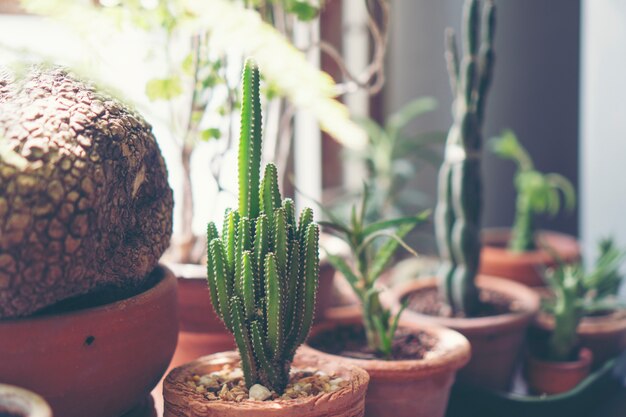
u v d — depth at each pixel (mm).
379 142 1083
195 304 724
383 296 888
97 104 580
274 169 587
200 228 956
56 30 806
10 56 650
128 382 583
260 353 578
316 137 1085
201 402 562
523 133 1203
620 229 1029
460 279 841
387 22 806
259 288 580
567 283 847
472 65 823
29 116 548
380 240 1034
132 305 575
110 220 569
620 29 1003
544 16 1177
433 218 1218
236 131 883
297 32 995
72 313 554
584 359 856
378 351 714
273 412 551
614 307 856
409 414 670
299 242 587
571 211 1207
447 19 1183
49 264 534
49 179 534
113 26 675
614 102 1021
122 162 577
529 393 873
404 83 1201
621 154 1021
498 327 791
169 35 722
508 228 1226
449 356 673
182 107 809
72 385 558
